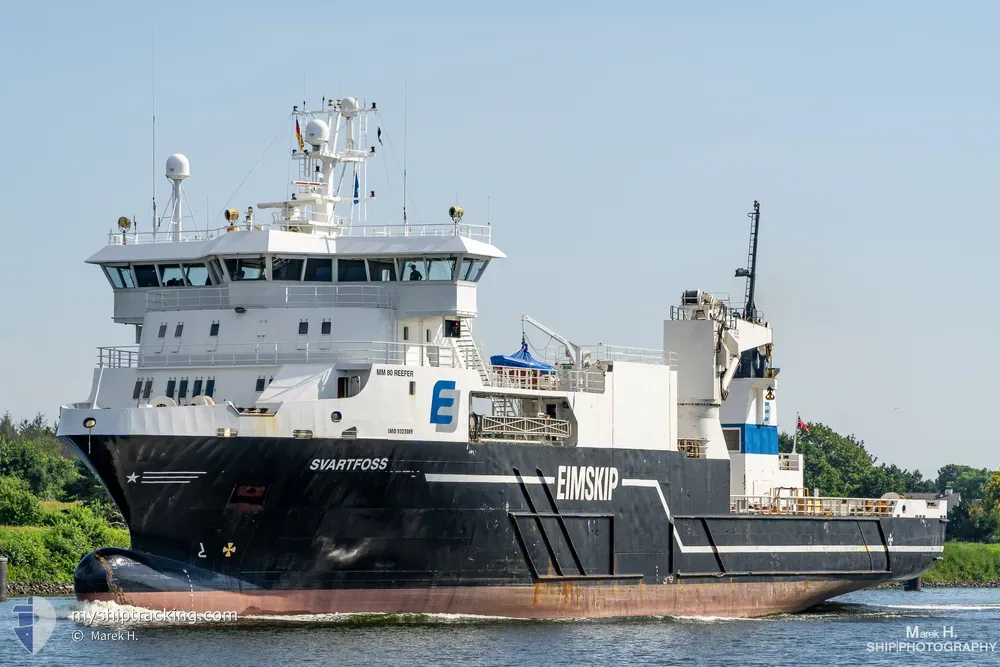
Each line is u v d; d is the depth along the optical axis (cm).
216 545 10644
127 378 11738
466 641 10662
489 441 11419
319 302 11725
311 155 12375
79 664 9588
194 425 10456
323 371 11112
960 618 14825
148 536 10644
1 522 18438
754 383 15362
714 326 13862
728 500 13362
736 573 13288
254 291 11644
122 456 10450
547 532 11706
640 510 12462
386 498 10912
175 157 12494
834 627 13275
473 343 12156
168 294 11975
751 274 18388
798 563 13912
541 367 12288
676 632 12006
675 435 13000
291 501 10656
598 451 12138
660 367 12875
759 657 11000
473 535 11288
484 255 11944
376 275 11881
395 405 10981
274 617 10869
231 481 10519
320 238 11800
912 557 15262
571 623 11888
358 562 10944
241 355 11438
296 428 10675
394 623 11150
